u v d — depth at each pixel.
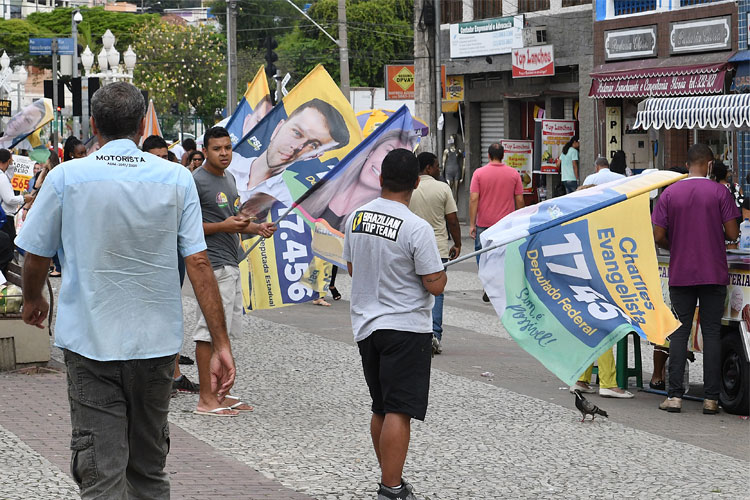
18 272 12.20
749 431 9.70
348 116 12.16
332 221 10.73
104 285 5.29
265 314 16.69
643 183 9.92
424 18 33.94
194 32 82.38
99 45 98.25
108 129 5.42
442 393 11.02
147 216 5.35
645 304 10.01
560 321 9.92
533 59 32.31
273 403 10.31
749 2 24.30
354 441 8.84
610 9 29.22
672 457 8.62
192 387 10.84
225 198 9.95
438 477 7.83
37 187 17.45
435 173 13.69
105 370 5.30
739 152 24.61
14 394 10.34
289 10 95.06
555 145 31.77
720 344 10.39
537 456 8.54
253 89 14.88
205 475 7.66
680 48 26.50
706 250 10.25
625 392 11.12
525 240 10.05
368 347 7.04
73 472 5.36
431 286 6.88
